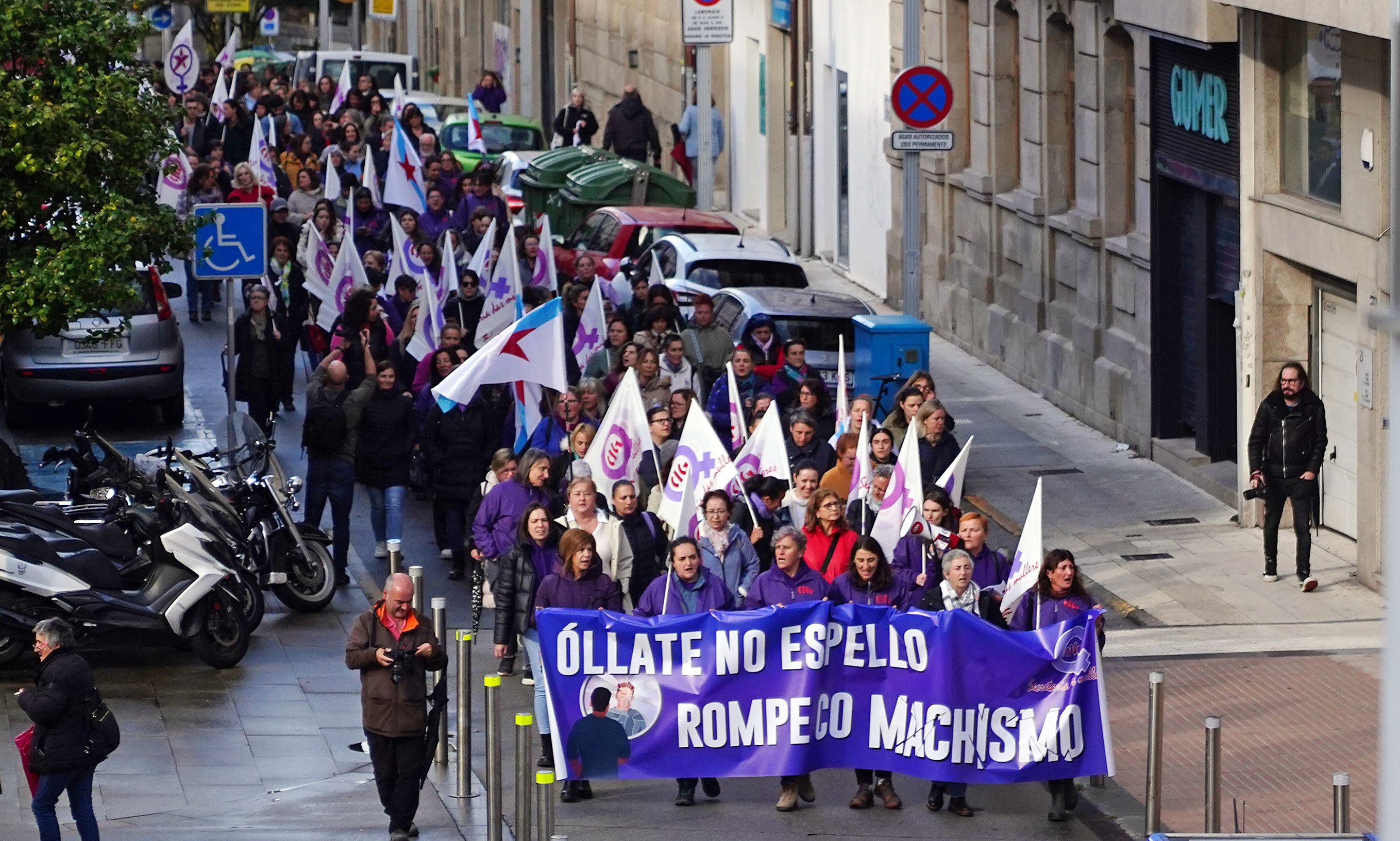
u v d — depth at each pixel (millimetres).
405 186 40438
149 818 17297
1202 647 22453
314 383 25500
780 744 17797
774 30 51219
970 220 39094
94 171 25656
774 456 22203
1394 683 7488
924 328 29281
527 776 16266
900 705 17766
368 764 19172
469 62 87750
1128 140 32469
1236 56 27703
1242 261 27203
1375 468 24094
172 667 22172
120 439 32594
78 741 15766
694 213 39656
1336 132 25500
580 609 17844
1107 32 32188
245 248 26938
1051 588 17953
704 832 17469
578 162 47969
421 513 29219
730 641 17750
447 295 32844
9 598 20938
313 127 51094
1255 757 19359
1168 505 28406
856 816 17984
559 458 23484
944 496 20031
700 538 19797
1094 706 17656
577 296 31469
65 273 25062
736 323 31438
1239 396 27359
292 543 24359
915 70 28297
